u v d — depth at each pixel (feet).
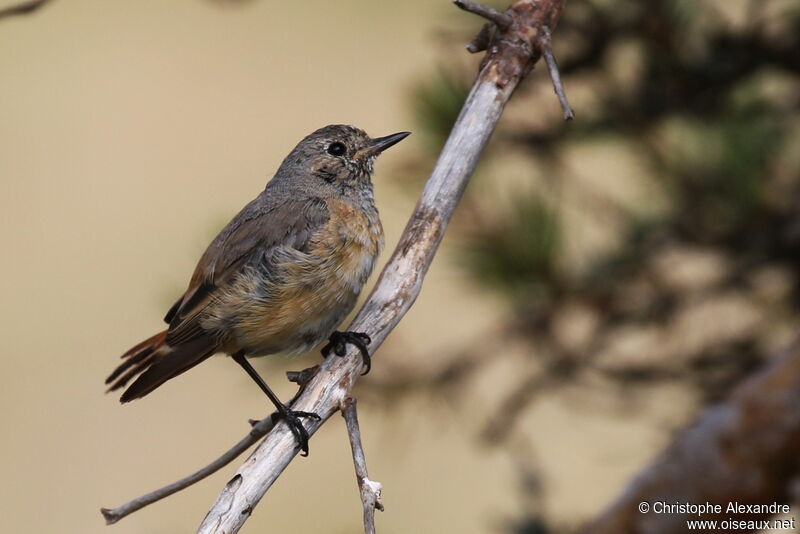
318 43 71.36
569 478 45.09
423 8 68.59
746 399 29.68
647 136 32.81
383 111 66.13
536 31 27.40
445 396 35.27
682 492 30.25
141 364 32.07
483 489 51.21
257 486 23.45
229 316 31.81
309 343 33.01
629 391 34.32
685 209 32.37
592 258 33.55
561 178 34.65
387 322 26.17
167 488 25.09
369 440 52.85
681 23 31.89
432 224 26.76
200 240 41.04
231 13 74.84
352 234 32.99
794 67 32.19
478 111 27.14
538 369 35.01
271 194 35.01
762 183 31.35
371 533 22.03
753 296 33.60
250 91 71.05
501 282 32.83
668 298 33.32
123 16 76.64
